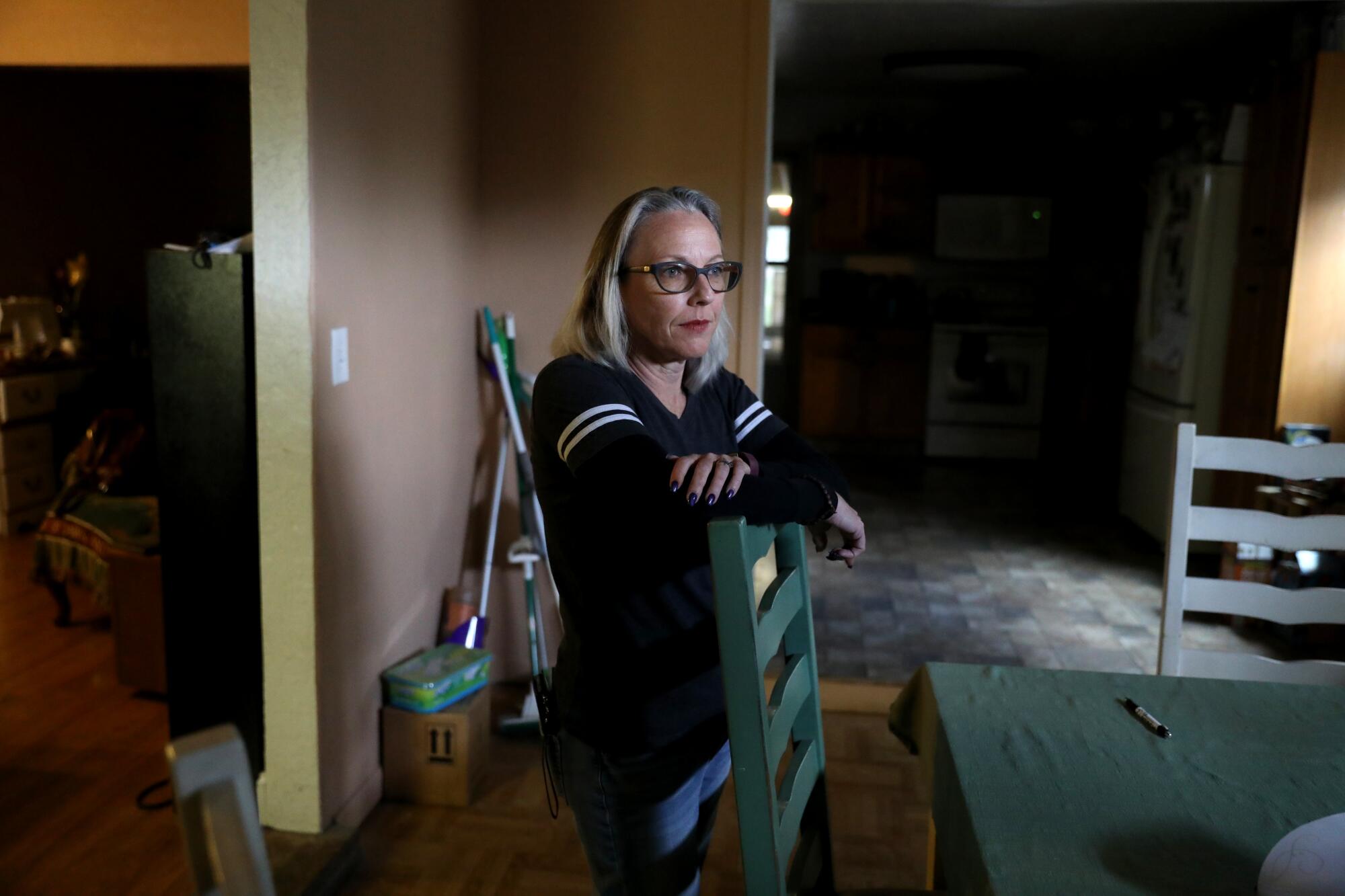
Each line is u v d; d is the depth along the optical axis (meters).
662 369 1.35
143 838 2.37
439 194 2.76
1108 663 3.58
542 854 2.36
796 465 1.36
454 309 2.93
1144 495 5.27
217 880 0.58
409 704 2.56
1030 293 7.50
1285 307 4.09
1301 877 0.94
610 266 1.28
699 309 1.28
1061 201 7.28
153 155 5.59
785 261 7.75
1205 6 4.28
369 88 2.31
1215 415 4.86
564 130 3.00
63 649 3.55
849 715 3.16
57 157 5.06
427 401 2.78
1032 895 0.99
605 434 1.18
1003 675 1.52
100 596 3.38
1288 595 1.84
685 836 1.35
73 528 3.44
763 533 1.21
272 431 2.15
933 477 6.73
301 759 2.26
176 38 2.69
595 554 1.25
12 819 2.45
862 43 5.32
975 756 1.26
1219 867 1.04
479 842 2.41
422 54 2.59
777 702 1.21
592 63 2.96
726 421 1.46
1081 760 1.26
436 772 2.55
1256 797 1.18
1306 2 4.13
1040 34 4.92
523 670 3.31
